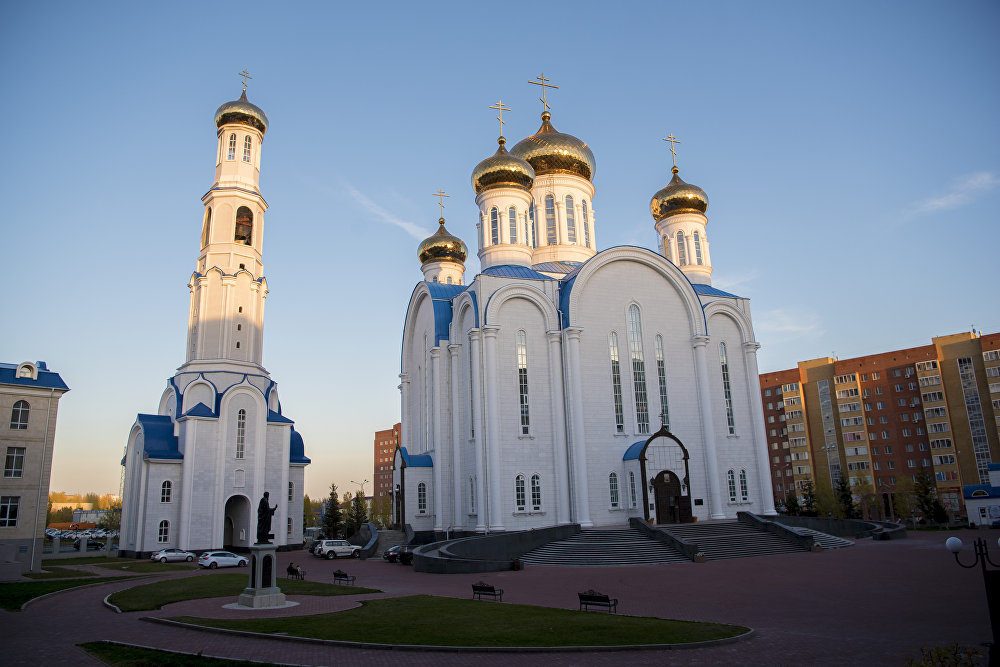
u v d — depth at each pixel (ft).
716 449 169.07
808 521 158.51
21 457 142.41
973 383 298.56
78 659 53.57
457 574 113.60
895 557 112.88
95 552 228.22
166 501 186.19
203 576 122.62
